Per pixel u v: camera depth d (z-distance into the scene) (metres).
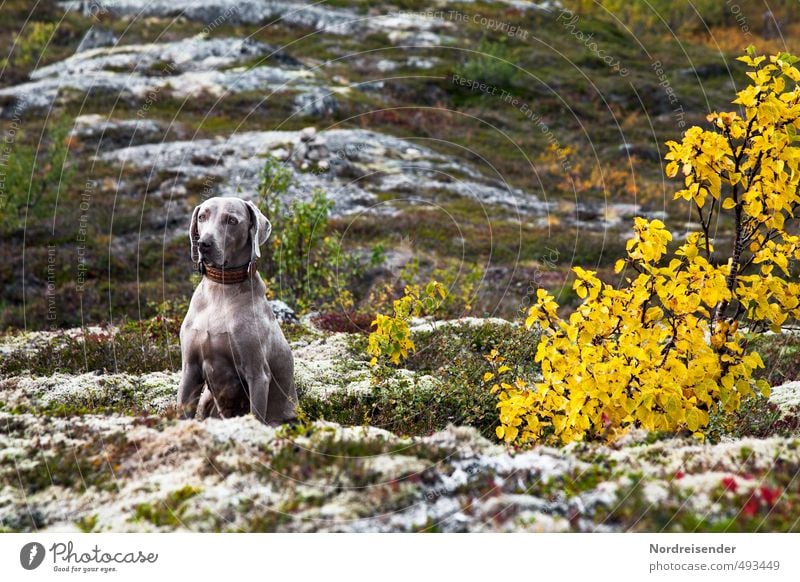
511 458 6.00
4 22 37.62
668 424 6.57
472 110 33.81
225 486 5.63
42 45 35.88
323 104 31.92
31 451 6.18
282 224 17.38
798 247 7.44
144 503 5.51
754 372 10.59
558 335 7.05
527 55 39.00
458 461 5.93
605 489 5.51
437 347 11.36
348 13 41.75
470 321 12.59
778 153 7.04
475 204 26.67
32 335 12.20
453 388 8.95
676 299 6.86
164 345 11.70
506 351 10.34
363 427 6.98
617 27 44.84
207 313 7.34
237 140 28.52
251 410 7.30
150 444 6.25
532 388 8.46
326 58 36.84
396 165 28.53
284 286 16.28
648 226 6.85
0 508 5.56
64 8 39.44
